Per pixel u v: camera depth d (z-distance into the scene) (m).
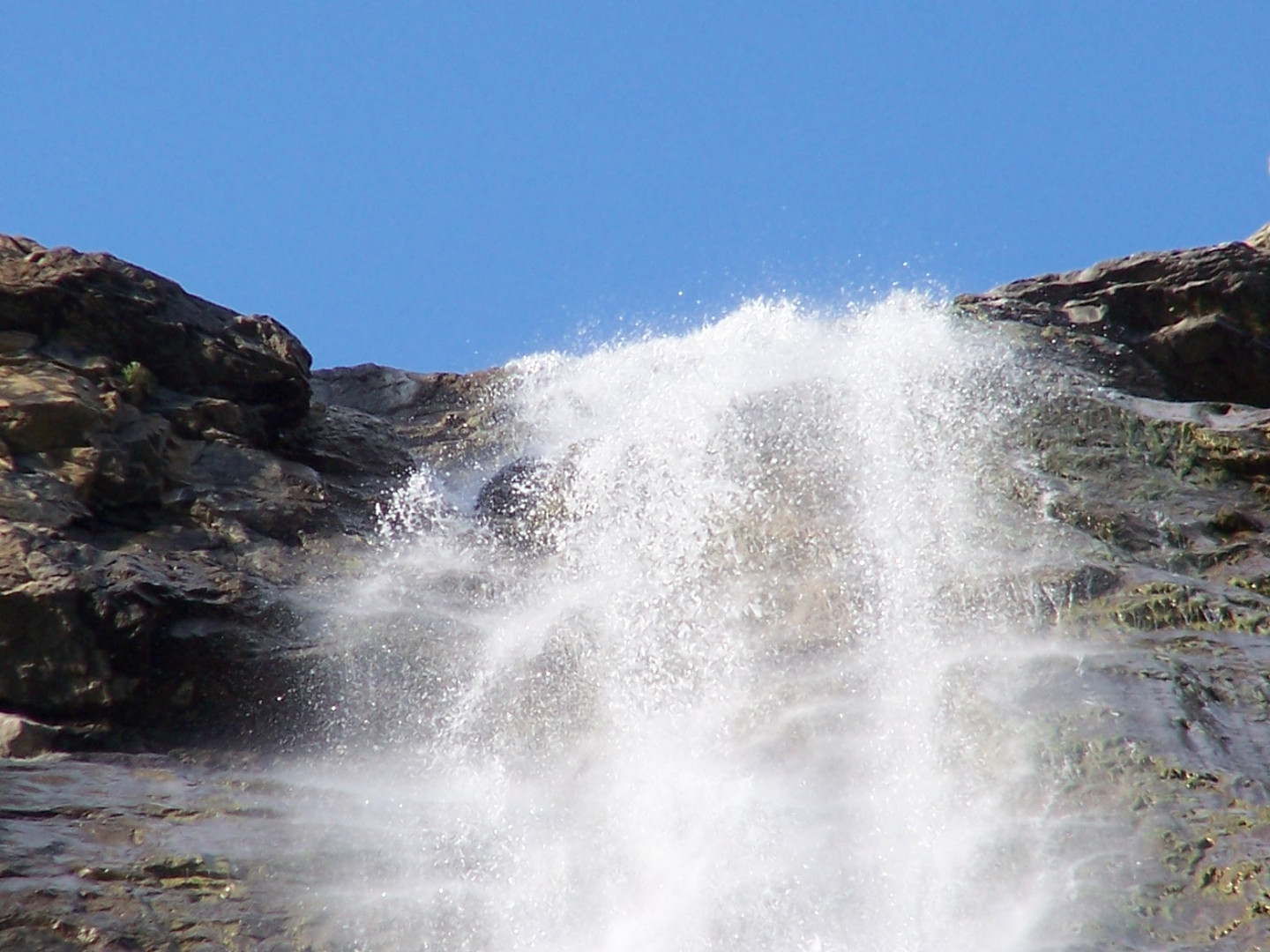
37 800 30.80
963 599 36.72
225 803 31.97
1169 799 29.25
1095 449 43.62
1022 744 31.12
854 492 41.81
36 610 35.16
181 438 42.25
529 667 37.09
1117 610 35.75
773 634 37.31
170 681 35.81
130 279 44.09
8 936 26.92
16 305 41.91
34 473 38.75
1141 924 26.67
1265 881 26.95
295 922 28.48
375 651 37.19
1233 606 35.88
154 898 28.48
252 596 37.56
